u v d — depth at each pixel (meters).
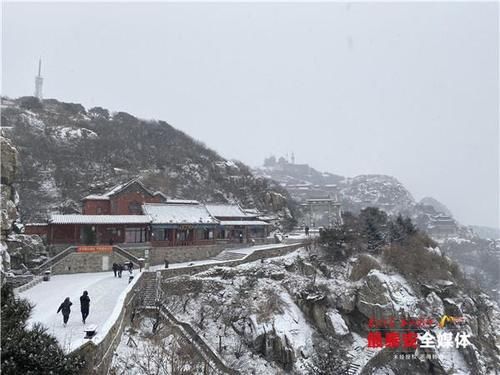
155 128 112.25
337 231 57.28
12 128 83.06
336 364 35.84
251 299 43.28
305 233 75.19
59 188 74.00
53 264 42.34
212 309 40.72
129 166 88.19
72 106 112.56
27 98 107.06
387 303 45.66
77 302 29.73
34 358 14.02
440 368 41.47
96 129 98.62
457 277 57.25
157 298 36.91
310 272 53.22
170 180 89.38
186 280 42.62
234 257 54.75
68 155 82.69
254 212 76.31
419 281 51.44
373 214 67.94
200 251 56.22
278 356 37.34
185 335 31.78
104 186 76.31
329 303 47.34
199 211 61.22
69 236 49.84
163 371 22.66
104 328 21.12
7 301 16.11
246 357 36.16
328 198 99.44
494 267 135.50
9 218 39.22
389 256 54.56
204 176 95.81
